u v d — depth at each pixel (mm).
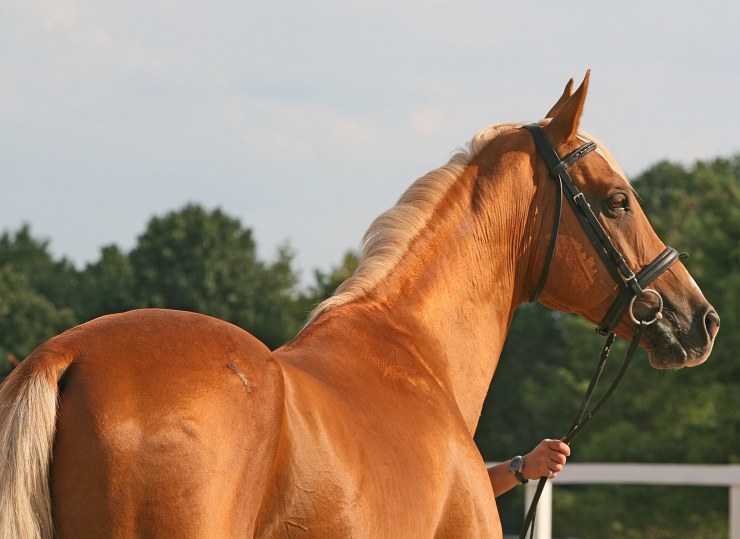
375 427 5238
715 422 37500
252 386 4504
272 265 104375
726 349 36531
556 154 6816
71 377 4254
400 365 5883
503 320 6828
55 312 83375
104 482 4098
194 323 4621
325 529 4684
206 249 94938
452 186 6695
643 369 43000
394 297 6246
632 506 38812
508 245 6758
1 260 104688
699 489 36438
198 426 4266
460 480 5715
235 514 4328
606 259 6762
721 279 38188
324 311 6035
